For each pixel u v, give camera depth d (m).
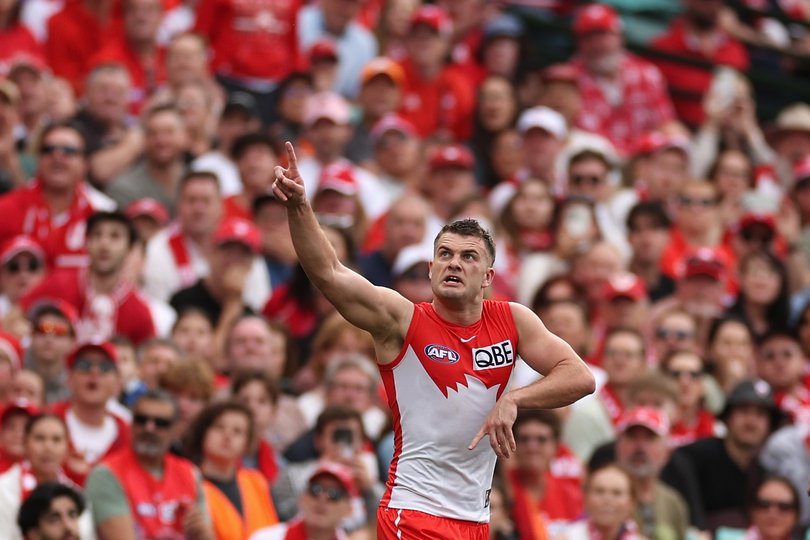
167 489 43.53
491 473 32.72
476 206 63.16
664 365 54.88
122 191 59.69
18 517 41.44
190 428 45.69
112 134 62.69
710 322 59.09
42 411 44.31
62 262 55.19
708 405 56.97
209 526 43.44
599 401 53.38
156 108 60.81
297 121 68.00
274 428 50.19
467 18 77.44
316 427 47.56
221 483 45.22
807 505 53.22
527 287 61.50
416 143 68.00
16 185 59.12
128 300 52.59
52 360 48.41
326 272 31.53
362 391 49.91
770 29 89.56
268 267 58.59
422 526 32.03
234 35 70.19
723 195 71.19
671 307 58.88
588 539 47.09
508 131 71.19
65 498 41.34
